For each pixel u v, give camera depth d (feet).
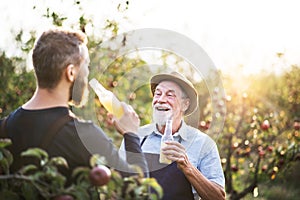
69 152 6.38
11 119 6.73
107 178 5.85
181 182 8.76
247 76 20.06
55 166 6.16
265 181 16.57
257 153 17.19
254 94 19.72
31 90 14.85
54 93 6.59
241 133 17.83
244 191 16.53
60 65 6.50
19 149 6.52
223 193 8.87
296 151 16.01
